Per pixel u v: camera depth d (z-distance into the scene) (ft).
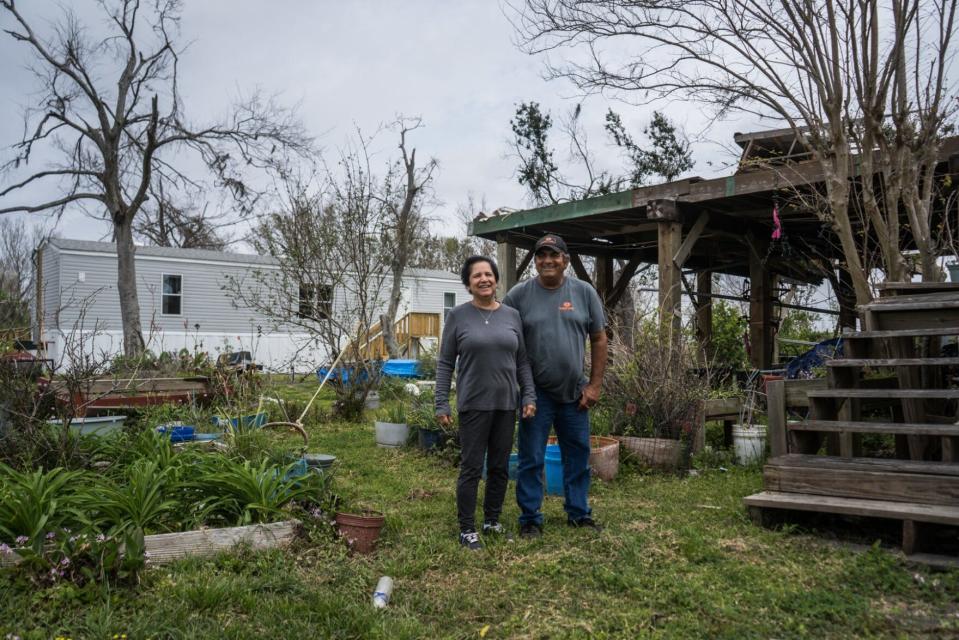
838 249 33.58
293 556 11.78
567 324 13.85
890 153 20.12
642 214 31.19
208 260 73.72
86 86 69.92
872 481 13.00
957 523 11.43
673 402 20.86
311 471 14.84
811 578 11.04
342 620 9.50
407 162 65.10
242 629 9.10
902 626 9.32
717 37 21.74
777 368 30.25
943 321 15.93
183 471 13.87
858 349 16.30
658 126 67.51
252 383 30.04
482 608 10.13
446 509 15.65
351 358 34.71
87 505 11.66
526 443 13.88
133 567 10.35
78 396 18.76
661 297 27.50
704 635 9.16
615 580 10.95
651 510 15.31
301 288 35.29
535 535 13.44
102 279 70.18
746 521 14.16
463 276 13.70
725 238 36.60
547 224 34.06
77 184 72.18
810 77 21.11
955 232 23.45
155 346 70.44
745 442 20.79
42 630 8.76
